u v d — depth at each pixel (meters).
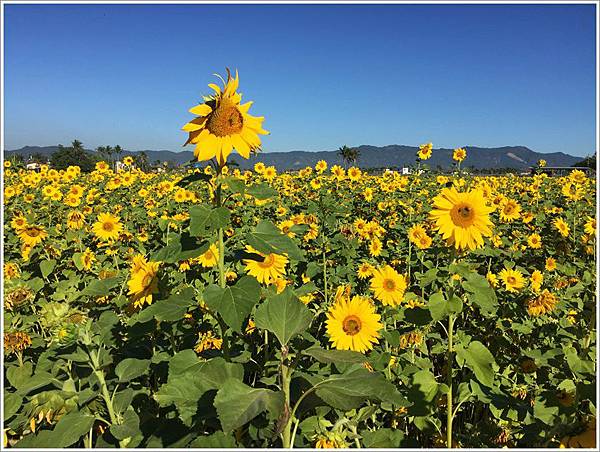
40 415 0.88
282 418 0.70
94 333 1.09
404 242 2.70
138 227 3.44
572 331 1.20
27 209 3.64
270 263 1.41
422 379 1.04
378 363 1.12
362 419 0.91
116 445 0.84
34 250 2.05
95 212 3.87
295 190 5.36
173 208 3.53
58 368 0.99
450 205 1.09
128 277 1.45
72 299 1.24
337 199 4.34
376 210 4.25
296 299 0.81
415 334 1.31
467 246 1.08
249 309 0.85
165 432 0.83
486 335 1.61
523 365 1.39
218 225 0.89
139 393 1.07
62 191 5.11
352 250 2.10
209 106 0.98
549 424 0.93
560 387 0.98
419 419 1.10
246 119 0.99
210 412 0.79
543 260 2.79
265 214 3.76
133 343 1.23
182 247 0.94
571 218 3.47
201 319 1.41
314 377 0.82
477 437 1.08
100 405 0.92
